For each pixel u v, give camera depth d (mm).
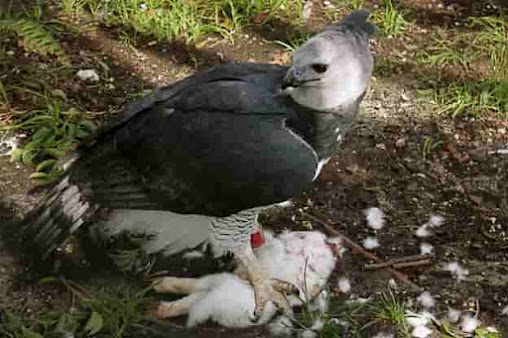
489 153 6293
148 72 6859
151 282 5262
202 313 5086
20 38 6859
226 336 5059
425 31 7324
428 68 6973
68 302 5172
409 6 7566
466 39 7215
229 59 7016
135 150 4902
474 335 5055
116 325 5004
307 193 5941
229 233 5121
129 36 7145
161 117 4863
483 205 5902
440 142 6363
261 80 4832
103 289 5230
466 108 6621
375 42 7207
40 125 6285
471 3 7590
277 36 7234
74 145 6074
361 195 5941
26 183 5898
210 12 7348
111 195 5008
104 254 5430
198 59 7000
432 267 5473
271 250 5445
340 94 4598
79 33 7172
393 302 5191
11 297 5191
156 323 5086
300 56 4535
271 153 4723
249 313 5121
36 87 6621
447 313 5203
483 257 5543
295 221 5758
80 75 6758
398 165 6180
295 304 5238
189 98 4840
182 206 4949
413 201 5918
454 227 5742
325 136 4781
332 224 5746
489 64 6988
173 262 5426
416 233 5688
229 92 4777
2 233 5547
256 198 4840
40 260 5348
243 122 4738
